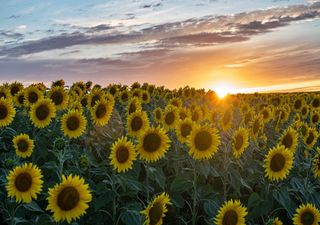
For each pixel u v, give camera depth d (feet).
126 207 5.76
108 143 7.66
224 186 6.39
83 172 6.51
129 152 5.85
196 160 6.29
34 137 7.95
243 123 9.47
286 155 6.18
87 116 9.12
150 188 6.46
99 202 5.75
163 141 6.09
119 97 12.64
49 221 5.11
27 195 4.99
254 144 7.80
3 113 8.22
